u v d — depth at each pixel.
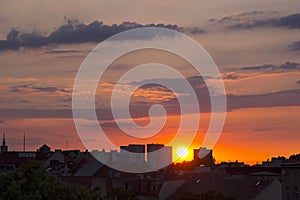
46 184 65.88
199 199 96.50
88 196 67.62
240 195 117.81
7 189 64.44
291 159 150.75
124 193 103.56
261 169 164.00
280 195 121.00
